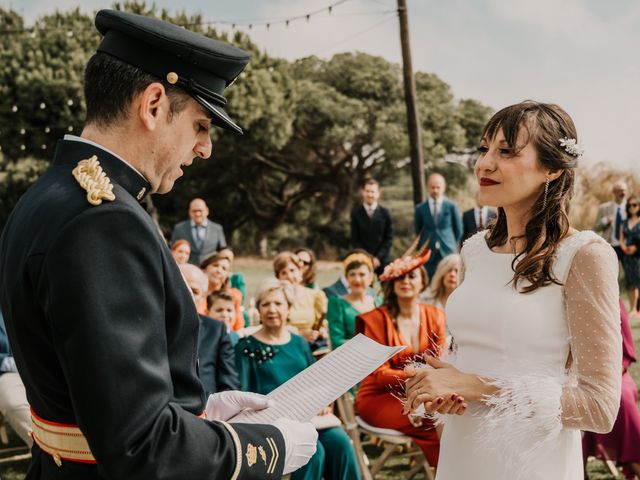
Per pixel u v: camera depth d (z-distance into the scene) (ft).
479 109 99.76
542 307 6.43
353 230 34.35
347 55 98.12
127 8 79.15
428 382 6.46
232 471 4.40
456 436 6.86
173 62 4.60
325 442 12.82
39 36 75.20
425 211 31.55
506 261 6.84
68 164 4.57
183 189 91.76
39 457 4.84
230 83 4.97
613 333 6.19
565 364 6.48
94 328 3.95
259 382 13.74
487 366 6.68
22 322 4.33
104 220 4.17
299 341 14.23
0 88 73.00
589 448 13.11
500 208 7.20
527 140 6.48
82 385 3.93
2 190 74.18
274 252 97.50
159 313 4.25
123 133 4.59
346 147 97.55
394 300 14.03
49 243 4.13
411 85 46.78
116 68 4.57
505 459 6.38
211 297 16.98
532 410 6.12
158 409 4.06
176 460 4.11
